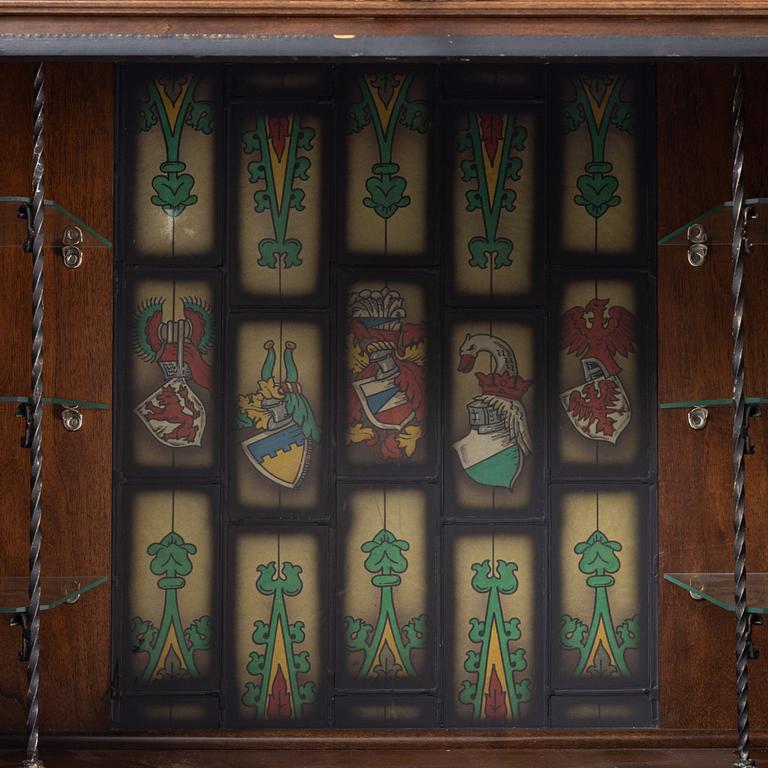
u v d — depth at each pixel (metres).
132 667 1.72
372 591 1.74
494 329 1.75
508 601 1.74
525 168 1.76
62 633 1.71
